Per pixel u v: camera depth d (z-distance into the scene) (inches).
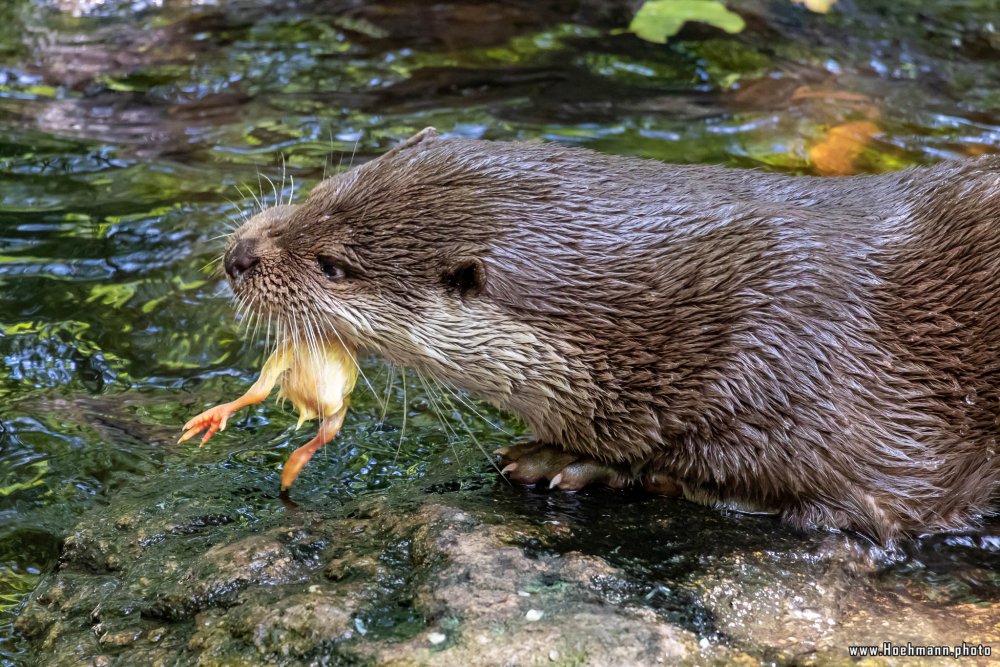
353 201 182.9
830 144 308.2
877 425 177.0
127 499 191.2
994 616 157.9
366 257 180.7
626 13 387.9
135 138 315.6
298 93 339.6
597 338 179.9
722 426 178.4
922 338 180.4
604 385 181.6
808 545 171.0
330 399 187.0
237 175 295.9
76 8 390.0
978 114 326.3
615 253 179.6
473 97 335.3
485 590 152.9
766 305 177.3
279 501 188.5
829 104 331.0
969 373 180.7
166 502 187.8
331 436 188.4
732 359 176.9
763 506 183.5
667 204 184.1
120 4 393.7
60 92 340.2
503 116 323.0
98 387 227.1
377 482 195.6
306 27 381.1
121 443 210.4
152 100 336.8
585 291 179.0
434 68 353.7
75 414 218.4
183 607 158.7
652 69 351.6
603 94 336.8
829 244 182.7
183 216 278.5
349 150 307.1
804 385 175.5
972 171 198.4
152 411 220.8
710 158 301.1
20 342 237.1
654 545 169.3
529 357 181.5
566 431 188.5
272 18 387.9
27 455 206.1
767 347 176.2
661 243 180.4
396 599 154.1
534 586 154.3
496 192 180.7
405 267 180.2
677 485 189.3
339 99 335.3
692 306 178.4
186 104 334.6
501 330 180.7
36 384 226.7
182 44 370.0
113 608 161.2
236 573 161.5
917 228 187.6
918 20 382.3
